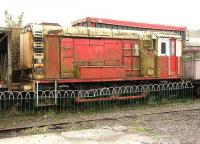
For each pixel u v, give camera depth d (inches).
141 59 694.5
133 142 365.1
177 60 729.6
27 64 584.1
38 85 575.8
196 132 414.9
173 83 718.5
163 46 709.3
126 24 824.3
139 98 677.9
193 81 749.9
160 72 703.7
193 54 782.5
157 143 361.4
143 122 480.4
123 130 426.9
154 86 695.7
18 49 628.1
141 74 693.9
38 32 581.6
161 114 546.6
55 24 622.2
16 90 569.6
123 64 675.4
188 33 995.9
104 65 652.1
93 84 638.5
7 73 565.3
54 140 374.0
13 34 627.8
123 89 654.5
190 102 703.7
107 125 462.3
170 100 719.1
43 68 586.6
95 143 361.4
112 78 642.8
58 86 594.9
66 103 600.7
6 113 555.8
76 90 604.7
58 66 604.4
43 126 451.8
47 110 592.1
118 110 611.8
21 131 426.3
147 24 877.2
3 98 562.3
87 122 482.6
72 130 430.6
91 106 621.3
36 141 368.8
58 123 470.0
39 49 582.6
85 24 758.5
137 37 693.9
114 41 665.6
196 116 528.7
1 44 571.2
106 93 634.2
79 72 612.7
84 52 632.4
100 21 771.4
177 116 528.4
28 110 576.7
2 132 419.8
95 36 642.8
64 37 611.8
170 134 404.8
